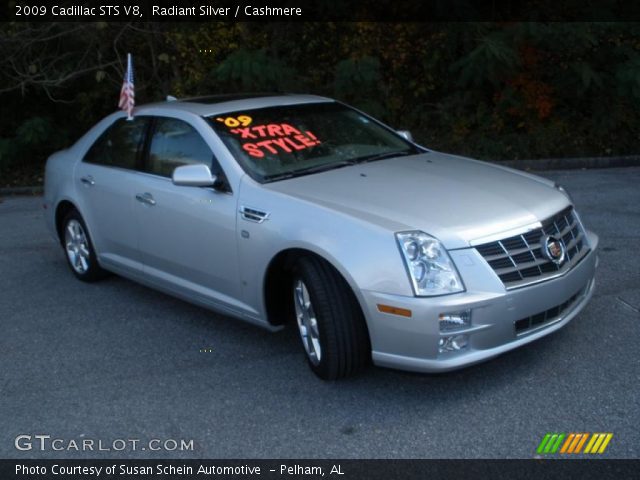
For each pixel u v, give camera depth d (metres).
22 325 5.74
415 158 5.45
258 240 4.60
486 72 11.41
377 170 5.04
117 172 5.92
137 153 5.80
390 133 5.92
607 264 6.32
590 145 12.00
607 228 7.53
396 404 4.19
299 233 4.34
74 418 4.27
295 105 5.79
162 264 5.54
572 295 4.41
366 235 4.09
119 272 6.15
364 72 11.67
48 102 12.72
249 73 11.05
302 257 4.38
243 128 5.31
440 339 3.93
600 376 4.32
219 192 4.95
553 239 4.31
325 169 5.12
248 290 4.79
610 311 5.25
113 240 6.05
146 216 5.53
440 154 5.71
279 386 4.49
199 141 5.26
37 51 11.55
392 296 3.96
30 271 7.14
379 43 12.66
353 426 3.99
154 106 5.96
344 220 4.21
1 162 11.82
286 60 12.88
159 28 11.75
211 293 5.17
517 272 4.11
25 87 11.71
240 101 5.77
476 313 3.95
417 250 3.98
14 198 11.16
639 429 3.75
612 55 11.82
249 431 4.01
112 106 12.95
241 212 4.74
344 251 4.12
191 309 5.90
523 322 4.14
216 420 4.15
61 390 4.62
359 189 4.63
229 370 4.75
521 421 3.91
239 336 5.30
